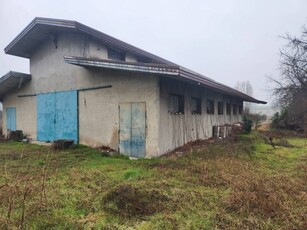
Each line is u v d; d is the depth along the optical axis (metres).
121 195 3.64
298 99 15.74
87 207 3.51
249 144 9.81
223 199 3.73
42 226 2.96
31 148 9.12
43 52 11.15
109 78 8.30
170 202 3.63
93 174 5.23
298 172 5.45
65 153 7.90
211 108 11.67
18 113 12.71
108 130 8.31
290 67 16.06
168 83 7.59
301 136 14.68
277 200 3.61
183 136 8.57
